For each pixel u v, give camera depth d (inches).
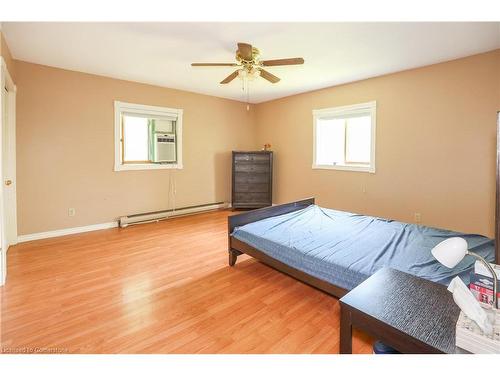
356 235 97.3
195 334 68.1
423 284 47.5
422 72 138.9
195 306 80.8
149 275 101.1
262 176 212.2
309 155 197.5
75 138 151.9
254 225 110.7
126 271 104.3
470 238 90.3
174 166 193.5
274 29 100.3
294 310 79.0
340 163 184.7
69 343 64.3
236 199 212.5
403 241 90.0
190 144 201.5
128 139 176.2
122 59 132.2
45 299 83.7
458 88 127.7
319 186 192.9
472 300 35.5
